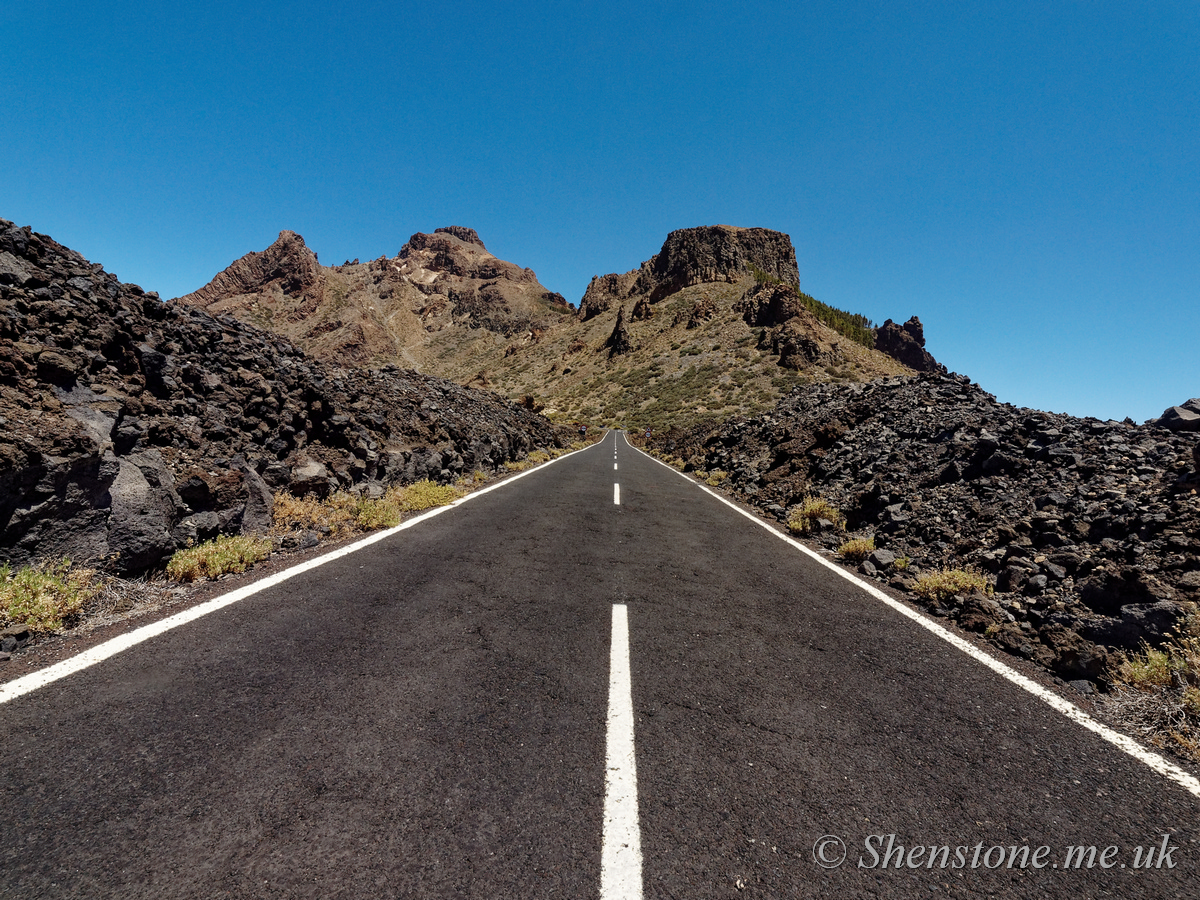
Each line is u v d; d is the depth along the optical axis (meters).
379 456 8.95
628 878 1.73
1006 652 3.88
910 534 6.80
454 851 1.80
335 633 3.53
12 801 1.90
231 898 1.58
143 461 4.66
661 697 2.92
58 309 4.96
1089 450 7.03
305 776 2.12
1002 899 1.75
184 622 3.55
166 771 2.10
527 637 3.65
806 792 2.21
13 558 3.47
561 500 10.06
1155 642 3.51
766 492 11.81
